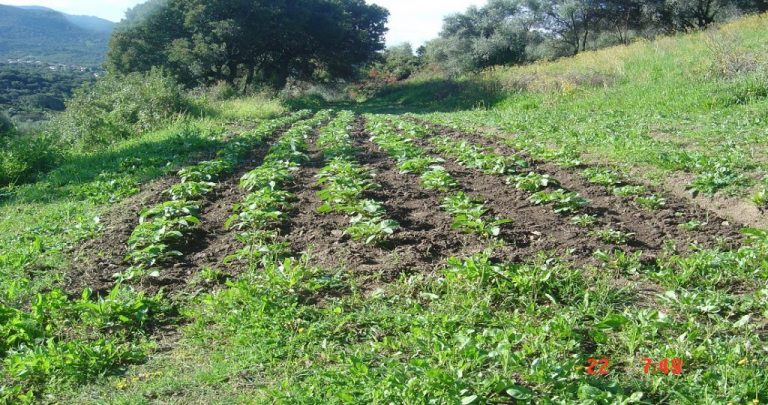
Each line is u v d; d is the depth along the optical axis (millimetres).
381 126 16156
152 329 5016
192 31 39438
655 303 4910
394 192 8766
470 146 11586
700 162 8945
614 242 6363
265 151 13609
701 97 14336
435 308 4941
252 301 5027
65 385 4141
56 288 5738
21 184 12328
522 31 39125
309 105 35031
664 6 33156
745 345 3992
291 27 40375
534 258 5875
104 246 6945
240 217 7461
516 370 3869
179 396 4000
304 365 4250
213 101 27766
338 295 5375
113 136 17406
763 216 6988
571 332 4273
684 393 3621
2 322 4926
